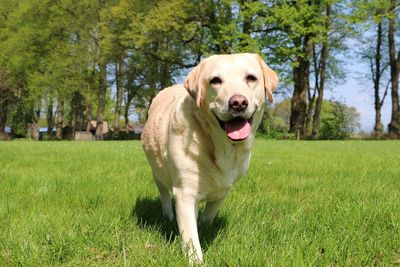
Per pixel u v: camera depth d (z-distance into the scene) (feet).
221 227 13.93
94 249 12.12
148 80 132.57
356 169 28.60
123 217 14.98
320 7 113.80
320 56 140.26
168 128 12.17
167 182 13.35
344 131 132.87
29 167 28.96
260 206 16.19
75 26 129.59
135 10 115.75
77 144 67.92
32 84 131.54
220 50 116.16
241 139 10.43
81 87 131.23
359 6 113.39
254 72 11.44
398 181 23.36
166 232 13.88
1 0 147.84
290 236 12.60
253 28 118.21
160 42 123.85
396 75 127.54
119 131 138.21
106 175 24.93
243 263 10.18
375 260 11.33
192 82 11.48
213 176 11.23
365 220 14.33
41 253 11.46
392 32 127.65
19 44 132.26
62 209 15.70
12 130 164.45
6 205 16.07
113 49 120.37
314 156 40.11
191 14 117.29
